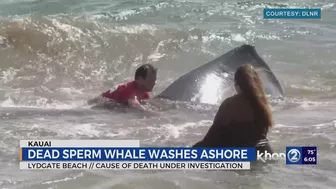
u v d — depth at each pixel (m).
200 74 30.20
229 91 29.55
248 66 20.48
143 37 46.31
